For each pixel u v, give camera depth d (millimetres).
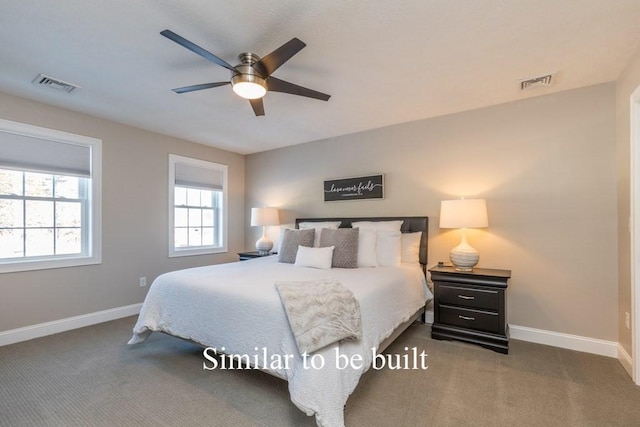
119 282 3555
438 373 2225
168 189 4090
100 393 1968
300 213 4543
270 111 3221
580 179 2648
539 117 2828
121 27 1828
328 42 1979
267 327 1823
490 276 2629
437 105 3055
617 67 2299
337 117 3410
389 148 3709
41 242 3064
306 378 1548
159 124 3629
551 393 1960
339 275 2578
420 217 3428
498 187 3021
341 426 1505
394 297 2412
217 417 1734
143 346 2705
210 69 2340
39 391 1987
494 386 2049
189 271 2734
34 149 2963
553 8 1661
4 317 2748
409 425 1663
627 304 2277
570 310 2676
